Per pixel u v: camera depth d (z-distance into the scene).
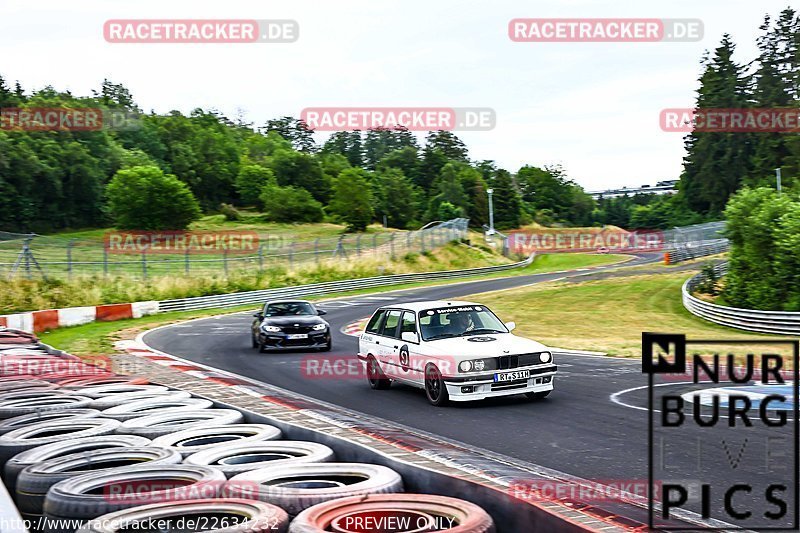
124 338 22.70
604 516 3.88
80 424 5.93
